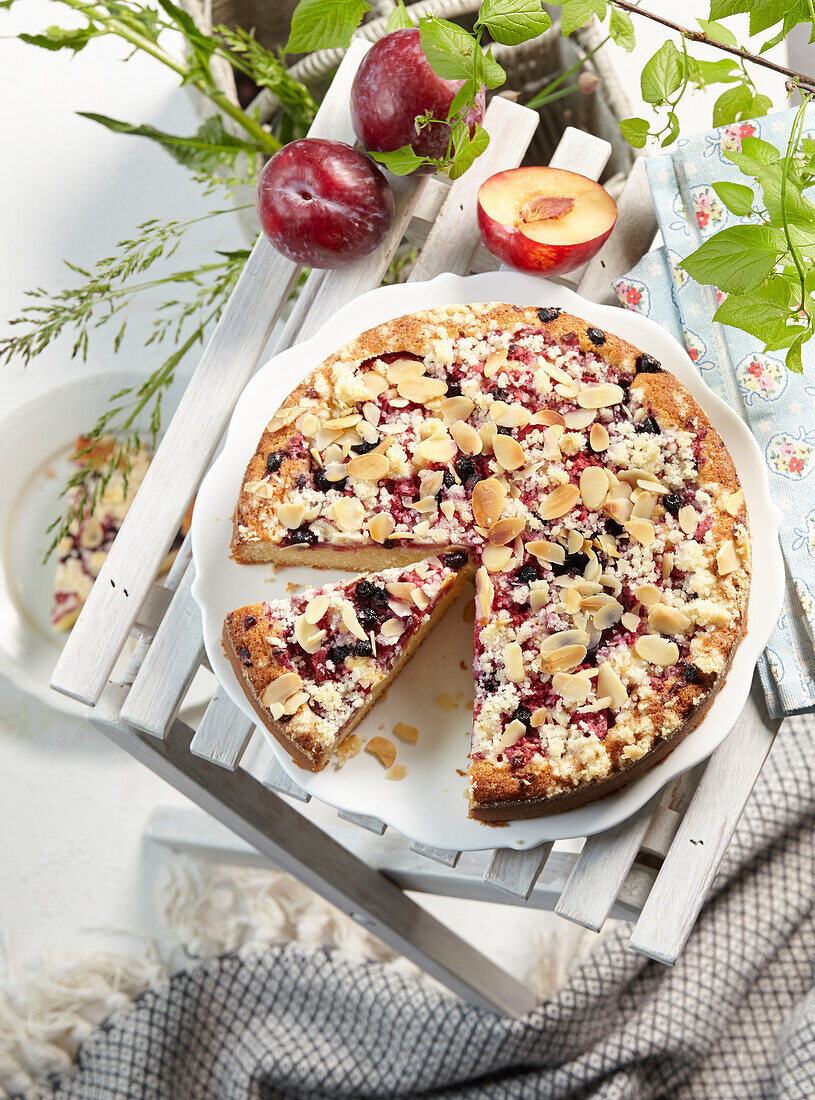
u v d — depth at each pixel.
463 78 0.71
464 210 0.83
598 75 0.92
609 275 0.84
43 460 1.08
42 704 1.12
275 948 1.04
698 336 0.80
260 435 0.80
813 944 1.00
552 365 0.78
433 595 0.78
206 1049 1.04
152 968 1.10
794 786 0.98
